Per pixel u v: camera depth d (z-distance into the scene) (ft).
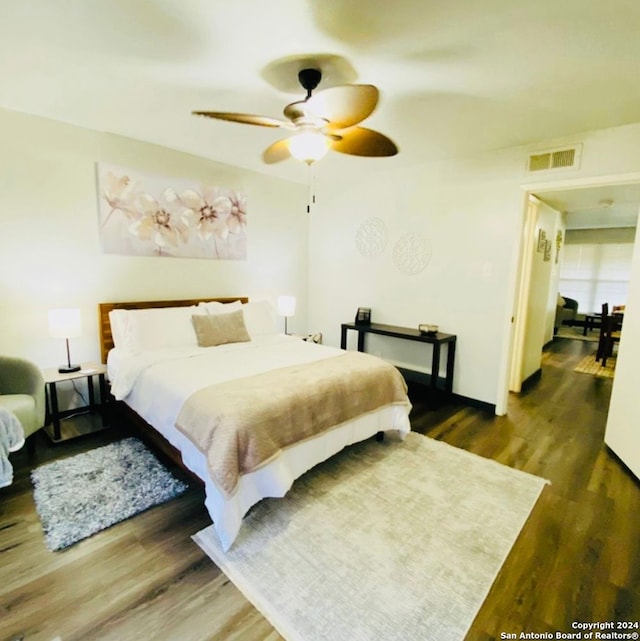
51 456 8.20
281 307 14.02
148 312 10.29
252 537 5.96
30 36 5.72
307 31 5.51
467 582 5.17
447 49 5.88
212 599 4.86
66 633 4.37
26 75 7.00
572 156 9.50
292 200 15.39
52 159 9.29
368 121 8.76
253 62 6.42
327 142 7.11
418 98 7.54
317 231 16.14
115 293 10.68
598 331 25.95
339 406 7.62
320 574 5.27
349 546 5.80
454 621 4.61
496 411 11.35
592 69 6.37
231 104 8.17
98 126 9.67
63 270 9.72
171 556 5.55
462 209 11.67
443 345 12.67
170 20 5.31
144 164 10.84
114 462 7.94
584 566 5.48
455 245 11.95
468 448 9.09
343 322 15.65
